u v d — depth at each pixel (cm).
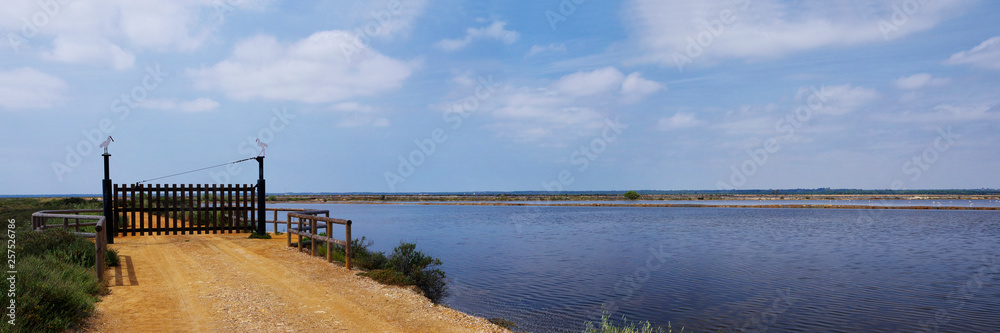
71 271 975
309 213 1678
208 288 1062
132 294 978
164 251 1570
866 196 19762
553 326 1116
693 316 1236
